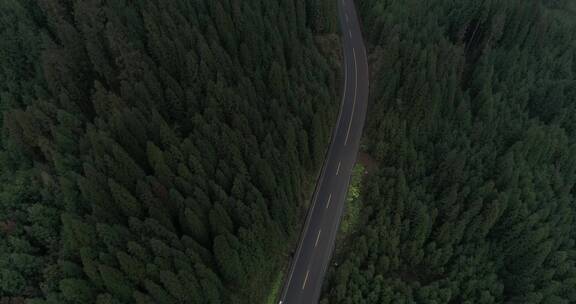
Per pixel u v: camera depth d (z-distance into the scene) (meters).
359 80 91.12
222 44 75.44
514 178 70.62
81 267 49.25
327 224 69.81
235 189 57.88
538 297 62.38
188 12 74.56
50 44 66.75
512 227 68.69
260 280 60.22
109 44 67.25
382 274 61.56
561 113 90.44
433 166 73.56
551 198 74.81
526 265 67.50
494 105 83.44
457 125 79.50
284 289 63.16
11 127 59.00
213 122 62.91
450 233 64.94
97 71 66.88
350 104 87.00
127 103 63.59
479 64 91.69
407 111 76.94
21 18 70.31
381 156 73.88
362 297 58.34
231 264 53.84
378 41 94.69
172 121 67.81
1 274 47.09
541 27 99.56
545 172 77.69
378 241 61.56
